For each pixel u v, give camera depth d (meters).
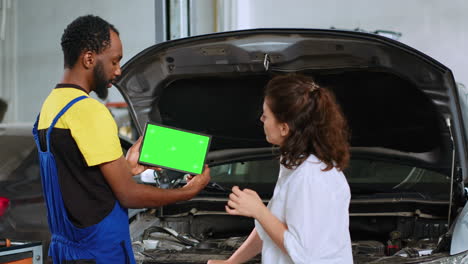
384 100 2.52
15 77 8.96
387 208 2.76
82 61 1.58
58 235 1.64
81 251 1.60
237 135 2.84
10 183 2.78
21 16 9.02
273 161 3.19
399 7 8.52
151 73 2.37
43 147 1.61
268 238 1.53
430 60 2.10
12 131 3.03
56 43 9.05
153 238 2.58
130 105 2.48
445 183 2.90
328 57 2.29
